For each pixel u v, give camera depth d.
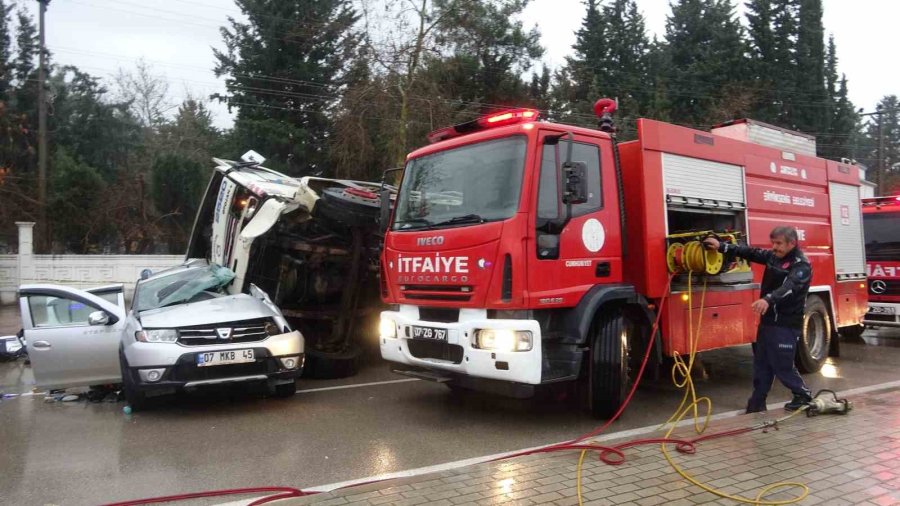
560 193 5.80
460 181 6.15
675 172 7.09
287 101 27.92
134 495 4.53
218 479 4.82
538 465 4.58
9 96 27.80
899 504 3.84
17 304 19.03
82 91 31.81
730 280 7.62
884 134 70.62
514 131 5.84
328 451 5.48
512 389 5.55
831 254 9.80
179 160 25.61
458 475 4.38
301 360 7.24
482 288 5.61
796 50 39.56
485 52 26.42
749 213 8.14
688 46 42.06
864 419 5.86
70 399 7.63
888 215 12.47
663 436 5.42
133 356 6.56
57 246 24.75
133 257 21.45
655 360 6.70
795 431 5.46
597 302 5.91
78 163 27.27
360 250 9.28
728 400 7.45
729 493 4.01
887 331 14.62
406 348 6.30
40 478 4.90
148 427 6.35
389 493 4.03
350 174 24.70
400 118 23.72
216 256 9.80
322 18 27.80
